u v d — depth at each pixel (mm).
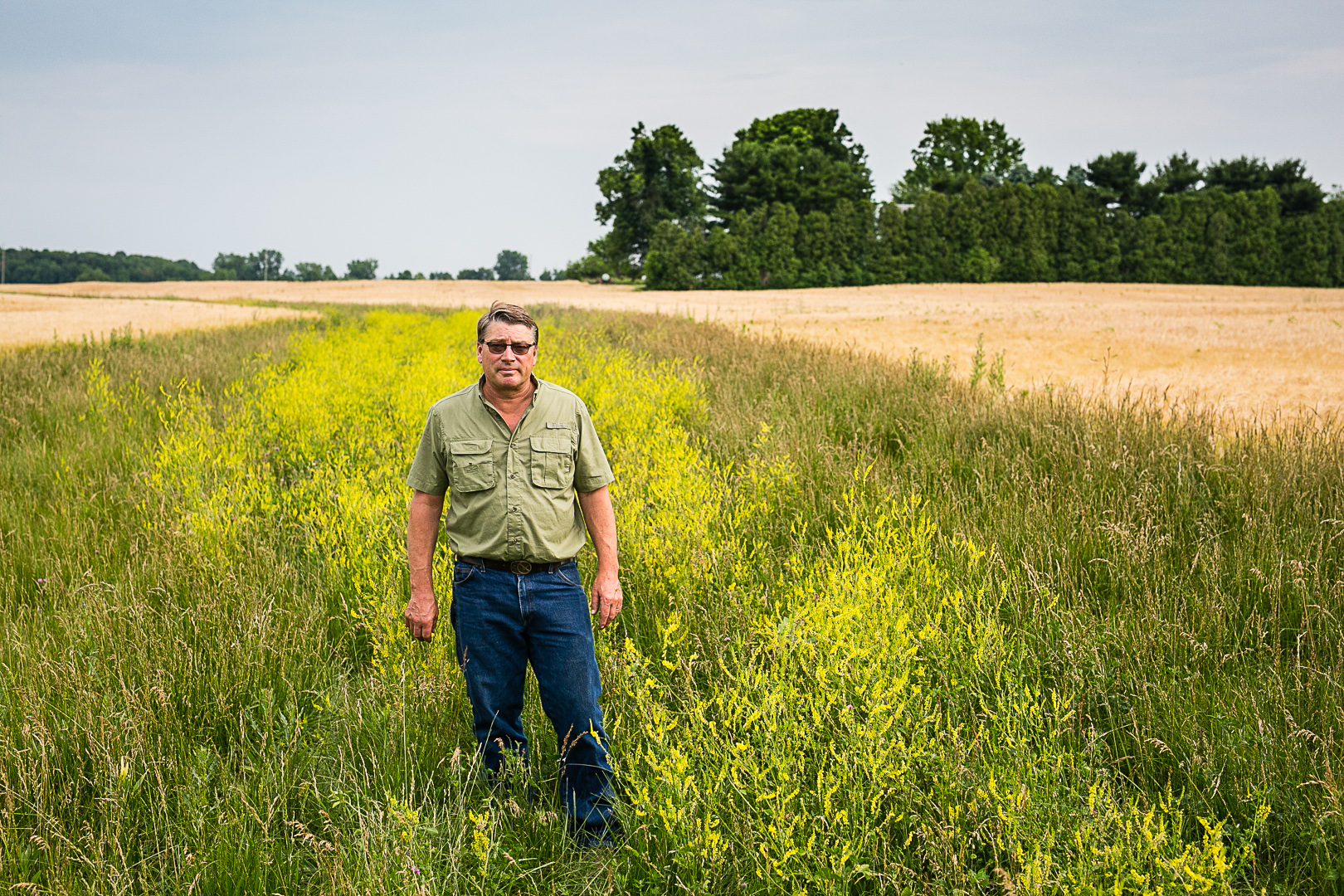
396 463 6238
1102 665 3166
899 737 2510
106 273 163375
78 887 2262
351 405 8273
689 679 2992
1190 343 17625
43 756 2582
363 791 2691
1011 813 2234
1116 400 9430
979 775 2492
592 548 4461
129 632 3576
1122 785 2580
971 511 4879
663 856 2398
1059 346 17688
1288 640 3484
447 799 2656
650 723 2656
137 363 12383
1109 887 2084
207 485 5523
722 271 73062
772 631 3070
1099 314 30438
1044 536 4324
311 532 4848
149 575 4211
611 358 11180
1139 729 2811
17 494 5914
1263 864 2367
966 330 22578
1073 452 5852
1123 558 4035
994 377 9047
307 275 169625
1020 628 3443
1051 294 56500
